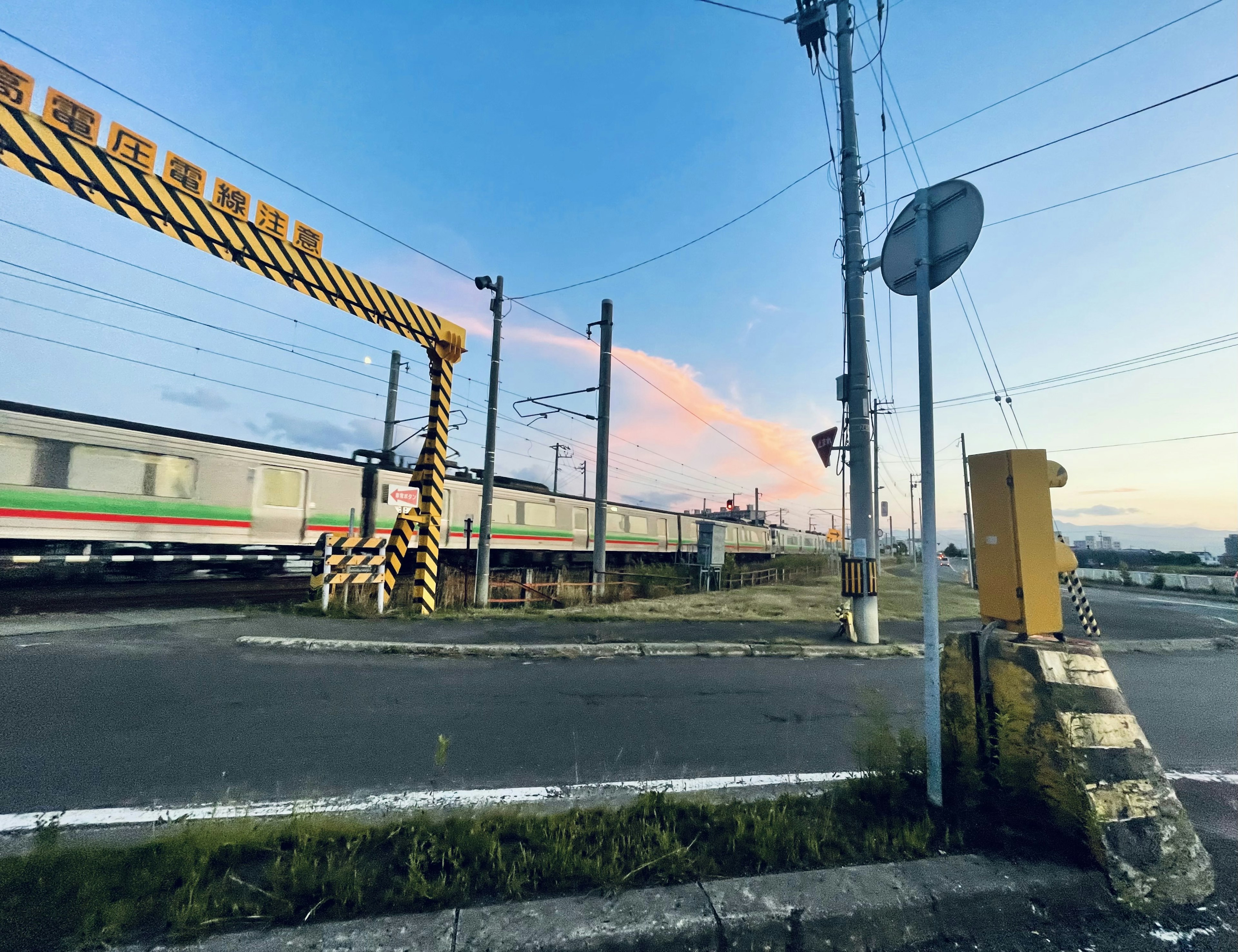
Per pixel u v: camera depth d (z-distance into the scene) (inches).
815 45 417.1
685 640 347.9
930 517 132.3
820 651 337.1
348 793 138.6
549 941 83.9
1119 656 391.5
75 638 274.1
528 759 164.9
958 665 138.6
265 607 398.3
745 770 161.9
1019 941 93.4
